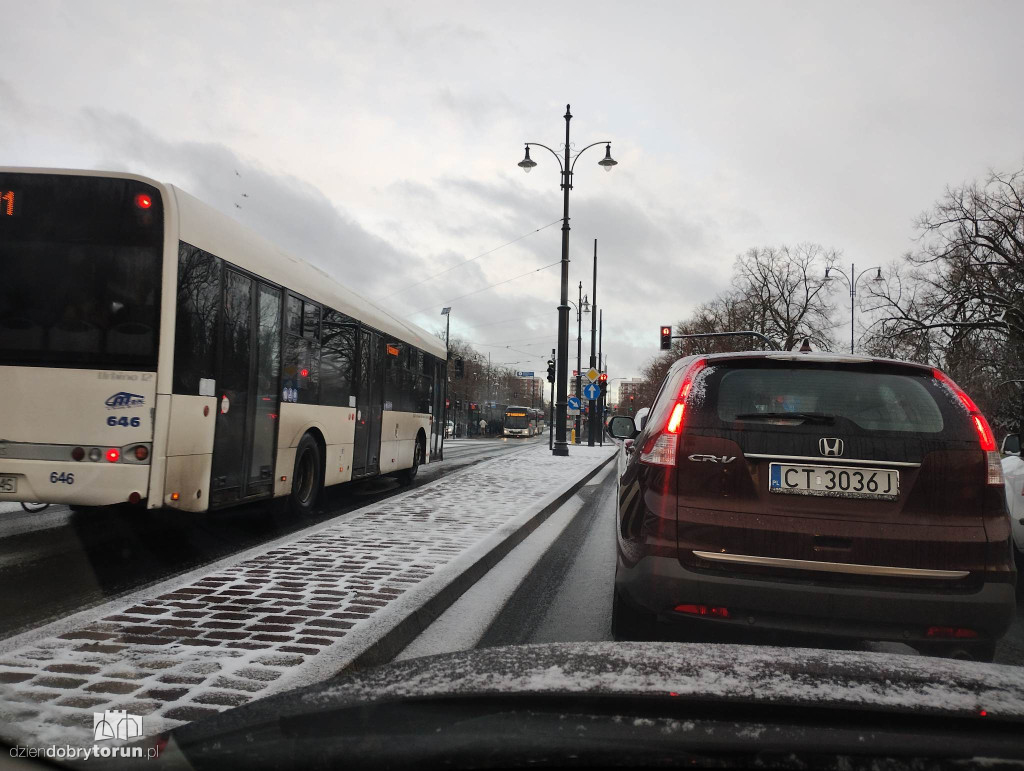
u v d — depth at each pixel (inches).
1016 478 248.7
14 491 221.8
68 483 221.8
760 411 140.9
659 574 135.9
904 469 134.0
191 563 243.0
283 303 317.4
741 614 132.0
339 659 134.6
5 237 229.1
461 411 3139.8
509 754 59.5
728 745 58.4
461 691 66.9
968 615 127.0
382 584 196.2
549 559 267.7
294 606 172.7
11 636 151.9
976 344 1369.3
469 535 279.9
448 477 540.1
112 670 126.4
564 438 975.6
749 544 133.3
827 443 135.8
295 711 66.0
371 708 65.1
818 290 2276.1
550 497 423.8
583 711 64.5
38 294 227.5
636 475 150.9
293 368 329.1
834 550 130.9
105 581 212.4
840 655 80.9
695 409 143.6
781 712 63.2
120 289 228.2
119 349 226.4
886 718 62.1
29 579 211.0
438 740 60.6
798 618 130.5
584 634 170.7
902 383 142.5
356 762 60.4
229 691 117.5
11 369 224.4
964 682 71.3
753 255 2346.2
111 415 224.1
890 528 131.0
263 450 299.1
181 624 156.3
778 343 2294.5
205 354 250.2
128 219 230.7
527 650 83.3
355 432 416.5
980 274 1364.4
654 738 59.1
